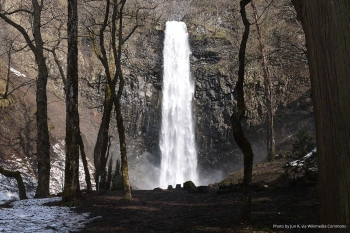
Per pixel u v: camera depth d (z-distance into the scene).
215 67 37.03
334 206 2.66
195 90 37.41
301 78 32.38
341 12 2.73
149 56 37.91
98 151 15.05
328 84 2.76
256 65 33.44
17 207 9.98
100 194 12.09
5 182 18.69
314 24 2.97
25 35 14.70
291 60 31.88
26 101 26.00
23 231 6.17
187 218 6.91
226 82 36.03
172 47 38.75
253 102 33.19
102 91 35.75
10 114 23.77
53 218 7.65
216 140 35.78
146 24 34.50
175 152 36.75
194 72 37.81
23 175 20.34
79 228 6.61
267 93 19.75
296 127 30.44
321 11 2.88
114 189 14.72
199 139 36.34
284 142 26.78
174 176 36.09
